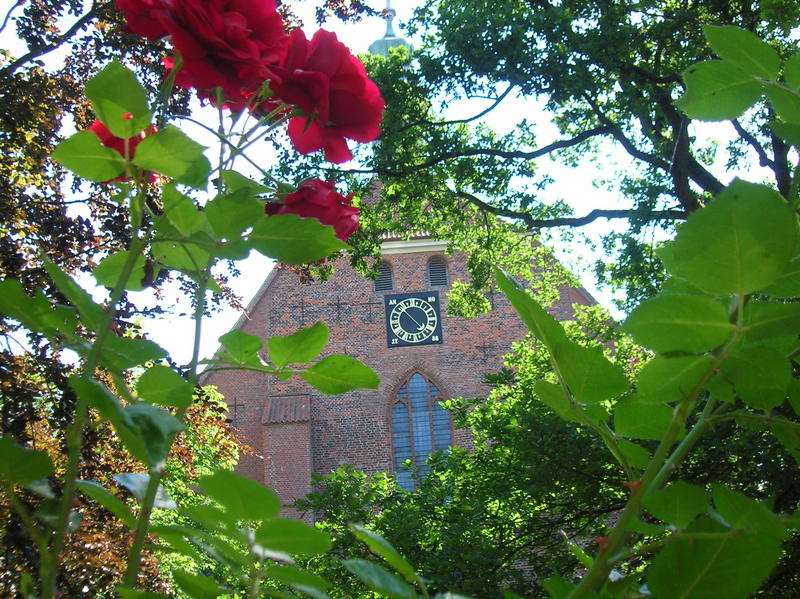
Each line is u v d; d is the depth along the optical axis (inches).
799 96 30.6
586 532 319.3
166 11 31.1
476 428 377.4
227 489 22.7
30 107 310.5
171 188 32.4
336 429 1027.3
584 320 518.0
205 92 35.5
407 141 533.0
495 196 560.7
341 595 255.6
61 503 26.4
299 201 36.8
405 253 1088.2
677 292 30.6
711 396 29.0
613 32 443.2
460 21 468.1
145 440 24.4
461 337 1057.5
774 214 23.8
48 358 262.1
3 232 291.6
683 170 474.9
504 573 288.4
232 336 32.6
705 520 26.5
